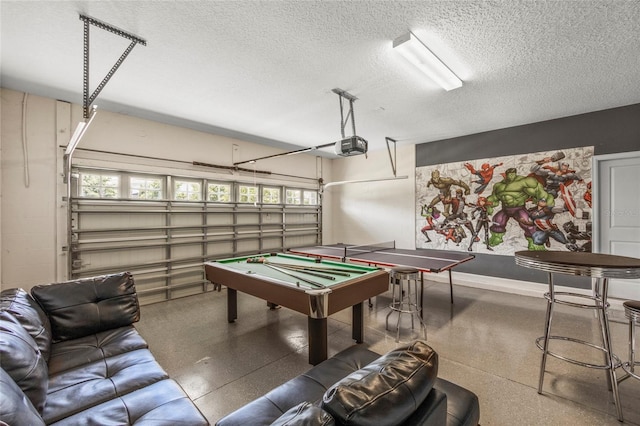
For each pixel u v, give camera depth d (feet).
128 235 14.12
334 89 10.97
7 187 11.10
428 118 14.37
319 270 10.59
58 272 12.18
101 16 6.88
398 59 8.86
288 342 9.85
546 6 6.48
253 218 19.35
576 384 7.32
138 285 14.35
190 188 16.57
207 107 12.95
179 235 15.84
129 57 8.75
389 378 3.08
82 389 4.90
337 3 6.46
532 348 9.29
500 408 6.47
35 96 11.64
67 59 8.85
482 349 9.25
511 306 13.47
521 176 15.51
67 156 12.12
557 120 14.39
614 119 12.93
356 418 2.58
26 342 4.91
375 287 9.62
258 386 7.34
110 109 13.23
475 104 12.47
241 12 6.75
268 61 8.96
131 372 5.45
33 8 6.57
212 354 9.00
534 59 8.75
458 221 17.85
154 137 14.92
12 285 11.20
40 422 3.43
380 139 18.62
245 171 18.94
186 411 4.32
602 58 8.66
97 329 7.38
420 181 19.66
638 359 8.35
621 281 12.84
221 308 13.58
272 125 15.58
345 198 24.36
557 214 14.42
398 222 20.93
